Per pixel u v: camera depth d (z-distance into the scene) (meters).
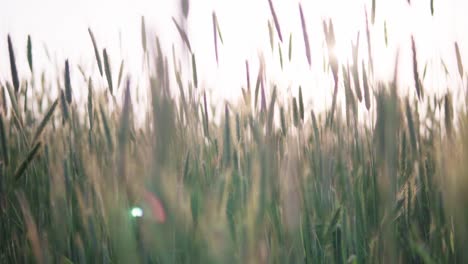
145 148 0.96
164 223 0.85
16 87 1.23
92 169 1.09
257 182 0.86
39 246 1.03
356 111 1.25
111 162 1.04
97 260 1.08
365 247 1.17
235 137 1.25
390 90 0.99
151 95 0.83
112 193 0.99
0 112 1.17
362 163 1.23
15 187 1.16
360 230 1.18
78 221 1.15
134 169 0.95
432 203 1.17
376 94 1.00
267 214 1.00
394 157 0.99
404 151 1.24
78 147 1.22
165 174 0.85
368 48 1.21
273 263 0.95
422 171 1.25
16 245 1.19
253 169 0.89
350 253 1.17
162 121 0.84
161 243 0.85
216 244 0.81
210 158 1.22
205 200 0.87
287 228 0.95
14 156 1.18
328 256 1.17
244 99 1.24
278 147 1.11
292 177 0.95
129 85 0.95
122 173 0.95
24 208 1.04
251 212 0.85
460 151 1.06
